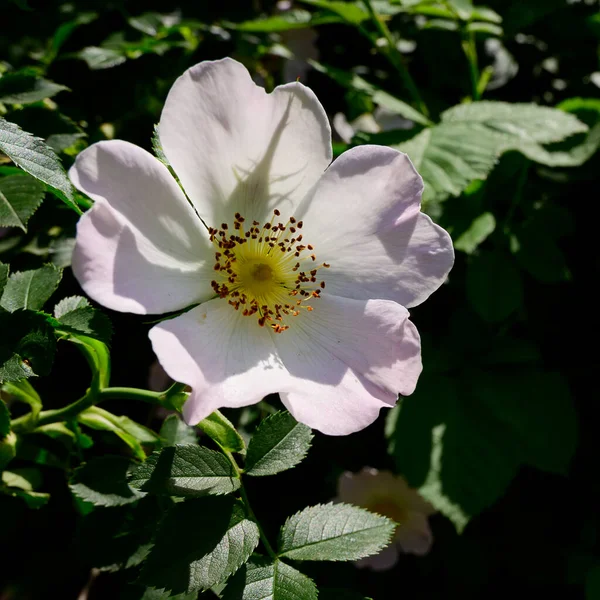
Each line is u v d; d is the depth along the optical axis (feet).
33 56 0.55
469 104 0.61
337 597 0.36
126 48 0.57
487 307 0.59
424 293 0.38
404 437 0.59
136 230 0.34
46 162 0.33
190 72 0.35
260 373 0.35
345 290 0.39
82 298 0.38
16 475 0.44
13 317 0.34
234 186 0.38
